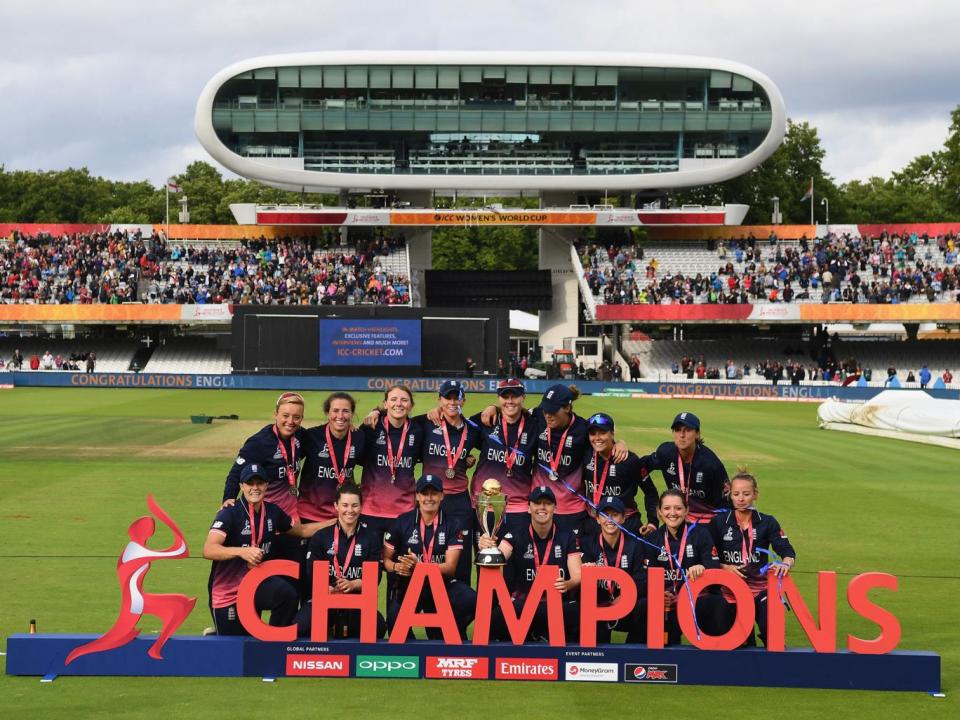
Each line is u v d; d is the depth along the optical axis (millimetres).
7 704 10422
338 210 76938
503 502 13273
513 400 13039
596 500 13195
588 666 11391
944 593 15492
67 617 13438
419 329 66312
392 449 12883
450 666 11406
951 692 11188
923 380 66875
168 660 11422
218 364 74938
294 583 12172
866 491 25750
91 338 77812
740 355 76562
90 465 28641
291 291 72750
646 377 74875
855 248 79562
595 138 77750
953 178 110812
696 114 75875
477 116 75688
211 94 74688
